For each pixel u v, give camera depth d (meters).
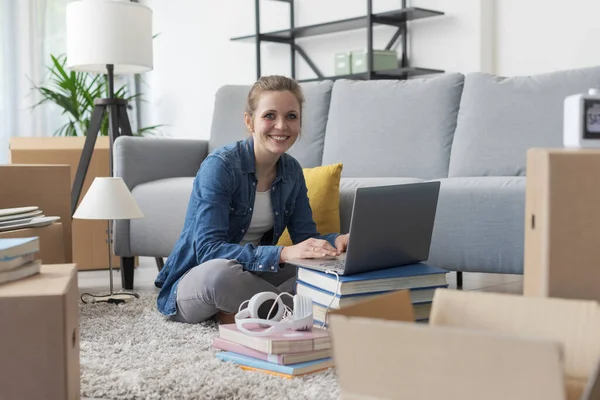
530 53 4.20
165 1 6.18
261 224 2.38
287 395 1.47
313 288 1.87
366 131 3.25
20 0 5.69
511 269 2.49
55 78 5.83
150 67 3.65
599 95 1.25
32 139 3.96
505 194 2.49
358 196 1.70
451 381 0.72
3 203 2.29
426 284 1.87
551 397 0.67
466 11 4.34
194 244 2.26
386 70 4.46
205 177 2.25
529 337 0.67
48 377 1.10
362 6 4.86
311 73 5.25
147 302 2.70
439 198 2.63
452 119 3.09
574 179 1.11
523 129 2.85
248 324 1.75
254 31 5.52
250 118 2.31
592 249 1.12
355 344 0.77
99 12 3.46
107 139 4.04
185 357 1.80
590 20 3.96
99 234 3.93
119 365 1.75
